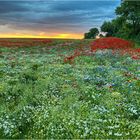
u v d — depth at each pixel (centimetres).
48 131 1177
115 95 1652
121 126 1219
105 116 1318
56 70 2486
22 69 2530
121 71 2441
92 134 1133
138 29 8750
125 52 3859
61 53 4462
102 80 2016
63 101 1530
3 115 1352
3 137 1166
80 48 5325
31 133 1184
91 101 1566
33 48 5572
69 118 1276
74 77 2147
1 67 2653
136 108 1443
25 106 1466
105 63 3006
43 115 1330
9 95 1664
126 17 8812
